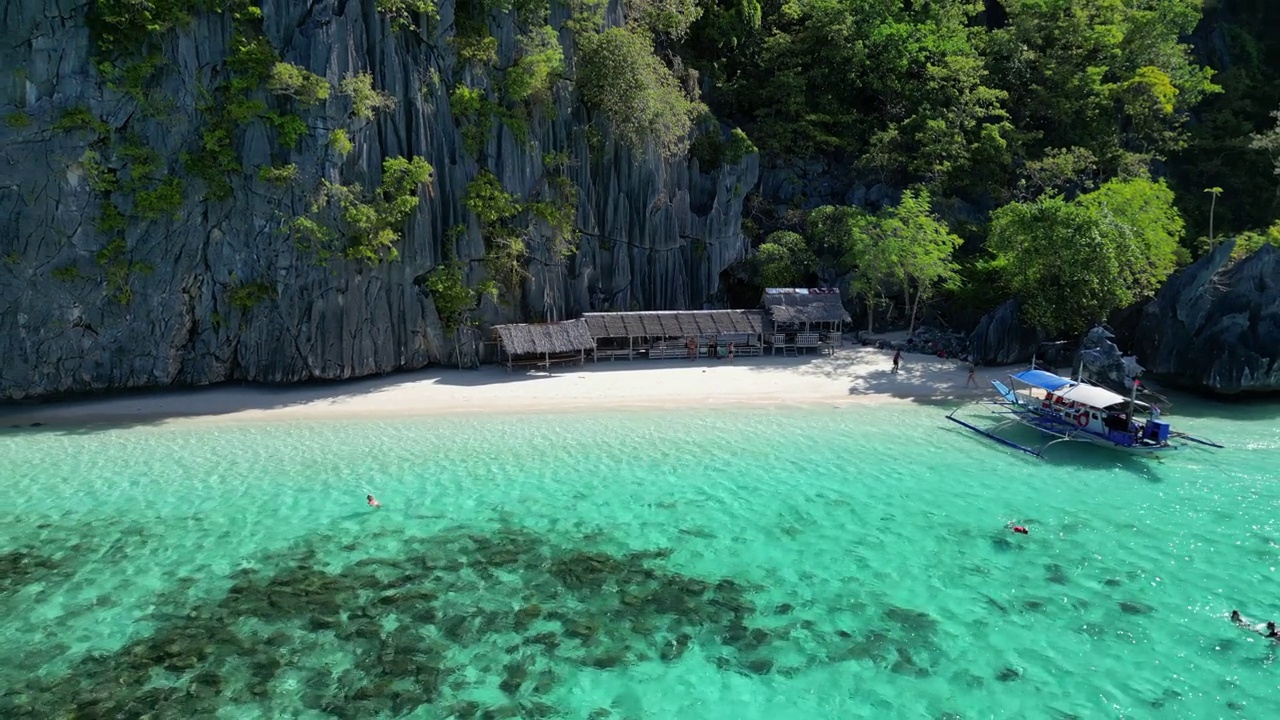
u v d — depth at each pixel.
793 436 35.16
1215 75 68.44
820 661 18.50
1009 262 46.12
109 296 39.06
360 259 41.94
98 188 38.06
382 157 42.81
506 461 32.00
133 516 26.66
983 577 22.42
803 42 63.66
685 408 39.56
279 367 41.34
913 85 62.53
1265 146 56.88
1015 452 33.09
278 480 29.91
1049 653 18.73
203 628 19.94
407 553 24.06
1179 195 61.88
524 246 47.03
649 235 52.59
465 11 46.34
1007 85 64.38
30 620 20.25
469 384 43.12
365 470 30.97
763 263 55.28
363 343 42.66
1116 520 26.28
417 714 16.70
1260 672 17.97
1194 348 41.97
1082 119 61.94
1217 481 29.77
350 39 41.09
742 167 55.56
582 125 50.31
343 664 18.45
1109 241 42.53
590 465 31.53
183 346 41.03
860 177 60.19
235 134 39.91
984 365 46.16
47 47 36.97
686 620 20.28
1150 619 20.17
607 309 52.16
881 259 50.09
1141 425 32.47
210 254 40.28
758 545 24.50
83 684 17.66
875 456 32.62
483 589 21.91
